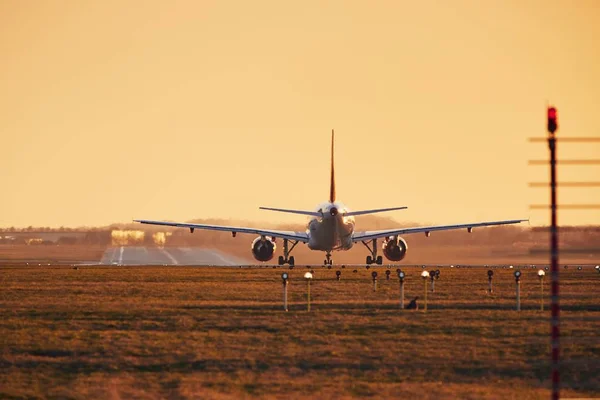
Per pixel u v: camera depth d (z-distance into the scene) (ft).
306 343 552.82
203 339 571.28
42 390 431.02
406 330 603.26
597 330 603.67
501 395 416.26
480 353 517.96
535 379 454.40
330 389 429.79
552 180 331.77
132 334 595.06
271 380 450.30
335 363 491.72
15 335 592.60
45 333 601.21
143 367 486.38
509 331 597.52
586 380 450.71
